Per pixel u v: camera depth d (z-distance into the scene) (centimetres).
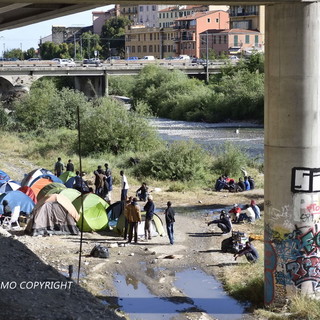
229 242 2172
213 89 9275
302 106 1490
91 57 15625
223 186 3462
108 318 1209
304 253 1556
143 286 1825
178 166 3709
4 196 2502
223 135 6625
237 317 1580
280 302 1591
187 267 2012
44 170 3106
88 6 1675
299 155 1507
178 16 15950
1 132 5906
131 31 15438
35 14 1919
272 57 1508
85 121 4791
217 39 13050
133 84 10169
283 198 1538
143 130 4750
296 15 1469
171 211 2273
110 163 4228
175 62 10381
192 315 1595
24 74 8875
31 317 1149
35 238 2295
